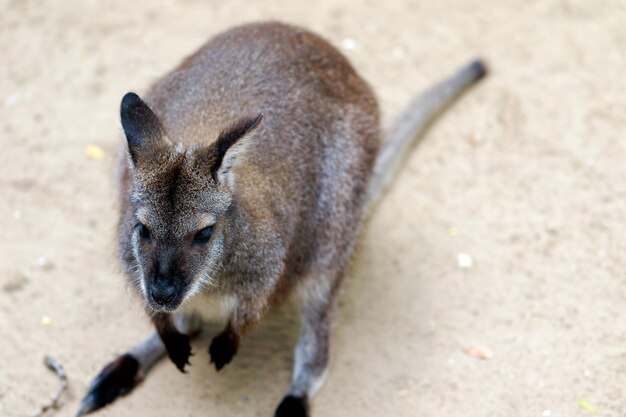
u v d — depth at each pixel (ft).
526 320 20.34
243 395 18.90
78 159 24.36
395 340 20.06
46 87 26.71
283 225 17.69
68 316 20.38
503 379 19.04
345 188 19.61
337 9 29.76
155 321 17.46
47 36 28.53
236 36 19.98
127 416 18.29
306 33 20.52
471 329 20.22
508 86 26.86
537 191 23.58
